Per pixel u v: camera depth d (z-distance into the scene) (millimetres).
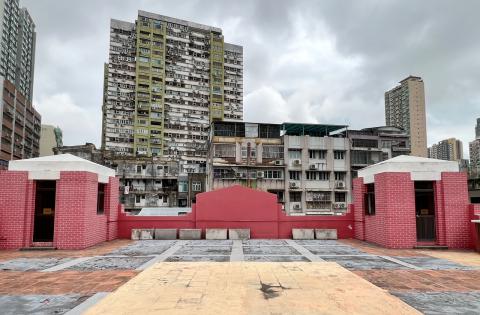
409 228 13438
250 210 17250
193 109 75750
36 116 71812
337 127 44875
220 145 41812
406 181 13625
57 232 13227
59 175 13430
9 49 80938
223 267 8992
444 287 7441
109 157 49000
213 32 80188
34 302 6375
